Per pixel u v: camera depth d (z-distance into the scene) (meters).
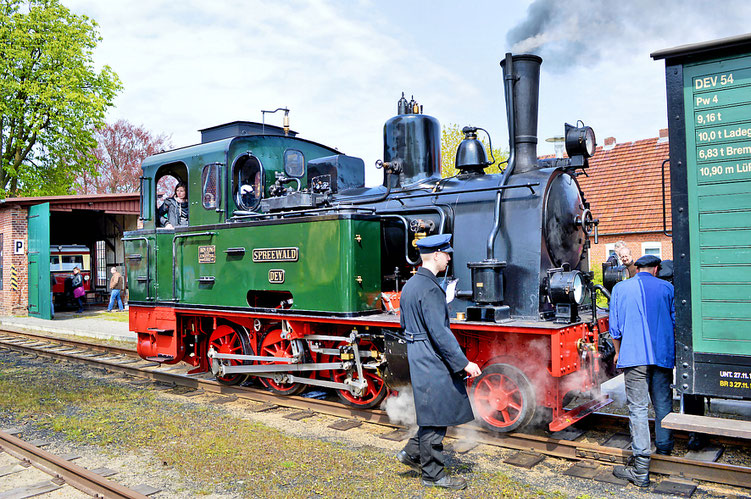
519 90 5.71
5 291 17.28
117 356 10.03
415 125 6.55
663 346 4.31
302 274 6.01
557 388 4.93
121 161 34.03
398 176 6.53
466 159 6.21
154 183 8.13
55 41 21.62
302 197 6.27
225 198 6.91
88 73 22.69
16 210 17.02
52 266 21.55
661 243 16.64
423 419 4.03
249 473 4.46
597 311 6.07
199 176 7.32
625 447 4.77
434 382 4.05
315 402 6.25
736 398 3.85
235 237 6.73
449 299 5.27
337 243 5.70
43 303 16.27
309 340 6.25
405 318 4.22
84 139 23.34
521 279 5.30
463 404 4.10
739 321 3.85
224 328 7.23
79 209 17.16
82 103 22.03
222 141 7.09
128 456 4.87
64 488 4.25
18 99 21.88
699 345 3.98
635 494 4.02
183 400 6.90
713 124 3.93
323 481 4.29
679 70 4.05
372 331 5.89
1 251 17.58
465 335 5.45
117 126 34.03
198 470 4.53
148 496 4.02
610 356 5.64
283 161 7.39
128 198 18.16
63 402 6.75
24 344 11.73
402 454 4.38
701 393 3.96
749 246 3.82
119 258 20.92
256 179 7.17
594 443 4.96
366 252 5.86
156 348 7.93
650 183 17.72
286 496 4.04
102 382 8.00
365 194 6.66
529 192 5.36
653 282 4.41
